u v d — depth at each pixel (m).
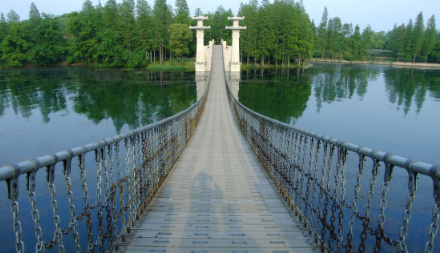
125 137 3.04
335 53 71.94
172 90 31.23
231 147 8.44
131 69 51.19
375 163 1.96
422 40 58.56
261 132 6.50
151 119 19.12
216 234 3.08
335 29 68.50
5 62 49.81
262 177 5.45
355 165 9.33
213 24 65.88
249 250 2.75
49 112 20.23
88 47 53.78
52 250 5.07
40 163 1.68
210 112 16.38
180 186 4.87
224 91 25.34
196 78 40.56
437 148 12.52
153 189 4.31
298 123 17.88
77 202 6.78
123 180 3.03
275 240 2.94
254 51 56.25
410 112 20.17
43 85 32.31
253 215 3.62
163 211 3.75
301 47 56.00
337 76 42.88
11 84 32.41
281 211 3.76
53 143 13.10
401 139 13.91
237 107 13.27
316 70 52.00
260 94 30.08
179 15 57.75
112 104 23.81
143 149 3.77
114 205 2.80
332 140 2.57
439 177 1.39
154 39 53.78
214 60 43.50
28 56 50.31
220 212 3.72
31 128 15.80
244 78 42.09
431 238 1.52
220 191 4.61
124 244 2.86
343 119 18.64
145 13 53.78
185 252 2.71
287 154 4.08
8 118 18.17
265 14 56.25
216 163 6.58
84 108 21.91
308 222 3.20
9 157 11.24
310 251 2.74
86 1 56.94
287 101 26.22
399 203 6.73
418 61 64.31
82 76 41.03
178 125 7.16
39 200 6.91
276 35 56.56
